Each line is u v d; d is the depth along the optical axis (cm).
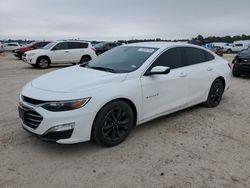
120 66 466
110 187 314
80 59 1664
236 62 1112
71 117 362
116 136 416
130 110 425
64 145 417
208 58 604
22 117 400
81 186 315
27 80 1025
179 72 507
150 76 452
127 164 365
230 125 514
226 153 400
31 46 2250
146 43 543
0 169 348
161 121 527
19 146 411
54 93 373
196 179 331
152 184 320
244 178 335
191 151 404
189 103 545
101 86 394
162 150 406
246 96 754
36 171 345
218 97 632
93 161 371
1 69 1467
